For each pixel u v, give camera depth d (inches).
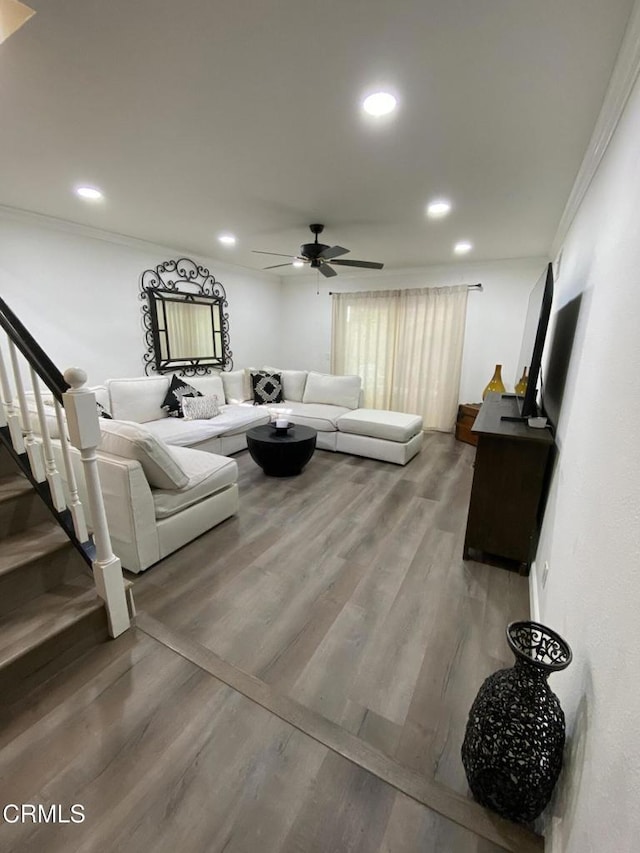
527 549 87.4
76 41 50.6
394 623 73.0
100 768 47.4
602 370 47.5
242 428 173.6
